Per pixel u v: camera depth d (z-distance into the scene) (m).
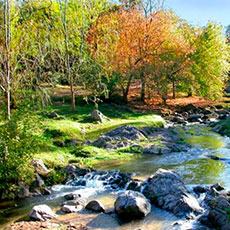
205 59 30.81
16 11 14.68
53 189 10.51
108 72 24.84
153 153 14.13
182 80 30.69
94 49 25.34
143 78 28.83
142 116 22.77
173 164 12.41
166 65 28.78
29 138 10.15
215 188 9.49
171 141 16.44
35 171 10.93
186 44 30.06
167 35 29.17
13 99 13.77
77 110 21.73
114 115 22.38
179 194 8.66
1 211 8.84
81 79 22.88
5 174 9.68
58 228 7.66
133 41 27.66
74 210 8.68
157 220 7.92
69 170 11.53
